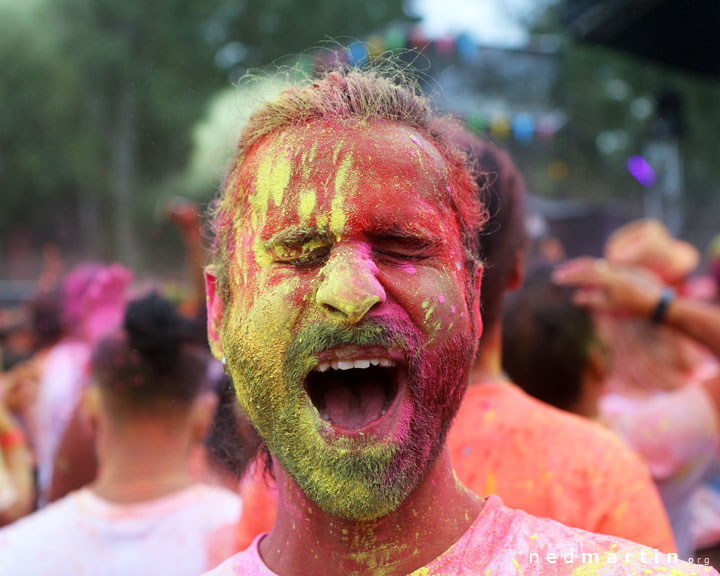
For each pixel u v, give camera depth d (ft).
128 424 6.85
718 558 8.32
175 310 7.25
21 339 18.22
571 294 8.07
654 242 13.56
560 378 7.76
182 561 6.48
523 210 6.08
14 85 56.95
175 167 30.86
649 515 5.03
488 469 5.16
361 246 3.71
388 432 3.57
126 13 56.59
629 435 8.55
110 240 63.67
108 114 59.31
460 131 5.81
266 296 3.74
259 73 4.96
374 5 59.57
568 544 3.85
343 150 3.81
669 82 40.11
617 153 53.42
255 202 3.93
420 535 3.82
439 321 3.70
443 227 3.90
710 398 8.61
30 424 12.48
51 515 6.84
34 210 66.03
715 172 59.93
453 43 16.42
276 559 4.02
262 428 3.77
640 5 11.85
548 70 18.43
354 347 3.57
